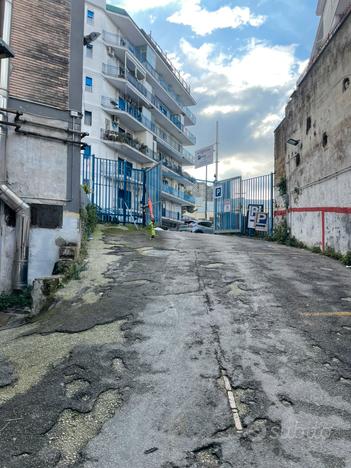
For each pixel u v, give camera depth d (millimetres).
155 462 2959
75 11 9648
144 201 15469
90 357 4590
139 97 40250
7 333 5879
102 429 3367
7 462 3031
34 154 8695
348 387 3854
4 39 8492
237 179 18250
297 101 13523
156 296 6508
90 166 14742
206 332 5094
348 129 9406
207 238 13914
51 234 8773
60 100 9125
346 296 6449
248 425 3328
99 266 8383
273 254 10328
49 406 3729
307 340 4832
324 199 10891
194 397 3727
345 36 9609
